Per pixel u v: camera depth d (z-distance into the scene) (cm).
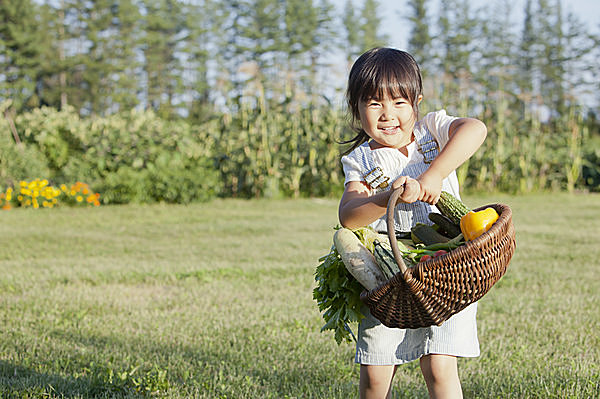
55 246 871
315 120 1677
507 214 211
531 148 1788
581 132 1858
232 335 441
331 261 248
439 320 209
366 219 232
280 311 508
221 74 4925
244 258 768
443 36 5106
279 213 1279
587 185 1873
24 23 5350
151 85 5625
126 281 633
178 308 525
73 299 552
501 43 5056
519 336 437
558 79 4800
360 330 258
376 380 256
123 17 5434
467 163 1758
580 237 927
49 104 5541
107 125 1509
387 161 259
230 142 1681
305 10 5297
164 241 917
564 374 354
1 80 5409
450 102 1930
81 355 394
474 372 364
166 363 381
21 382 343
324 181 1652
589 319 480
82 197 1401
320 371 368
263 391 339
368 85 243
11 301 545
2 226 1070
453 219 229
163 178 1430
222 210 1324
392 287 205
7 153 1433
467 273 200
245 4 5291
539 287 596
